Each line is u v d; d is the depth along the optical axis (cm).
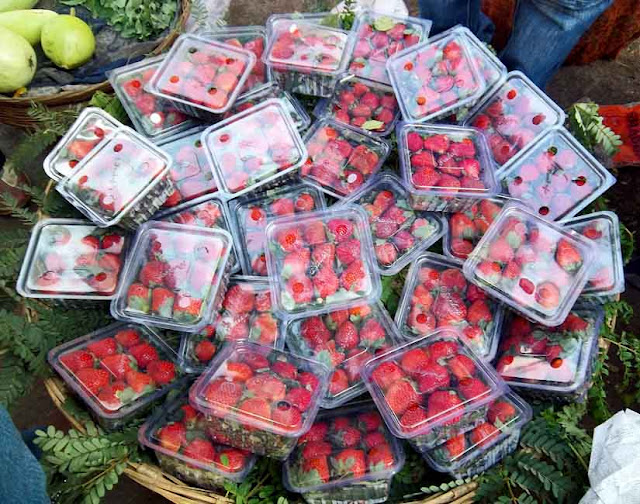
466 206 77
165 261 71
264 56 84
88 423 65
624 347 77
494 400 66
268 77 87
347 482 63
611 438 63
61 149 74
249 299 73
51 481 63
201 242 72
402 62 82
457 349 67
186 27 106
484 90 80
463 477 65
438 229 77
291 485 64
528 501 61
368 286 71
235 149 78
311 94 88
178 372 71
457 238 77
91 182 72
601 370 74
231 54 84
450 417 62
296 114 85
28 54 94
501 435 65
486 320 72
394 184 80
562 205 77
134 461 65
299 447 66
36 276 72
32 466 49
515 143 81
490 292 69
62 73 101
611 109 111
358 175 80
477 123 83
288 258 71
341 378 69
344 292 70
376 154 81
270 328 71
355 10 104
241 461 65
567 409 68
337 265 72
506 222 72
